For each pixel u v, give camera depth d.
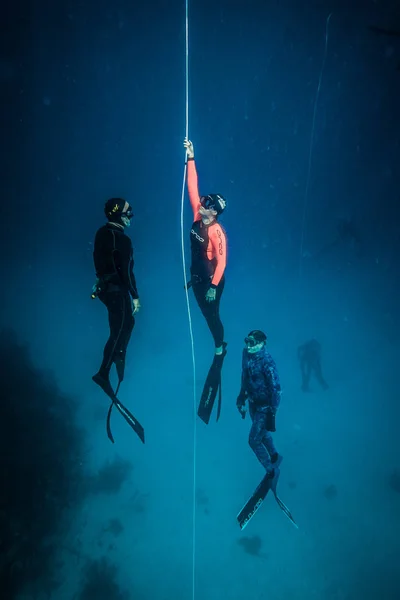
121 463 11.09
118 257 3.25
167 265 22.77
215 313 3.76
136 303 3.38
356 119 25.92
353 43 24.84
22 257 23.66
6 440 10.31
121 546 9.24
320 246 23.09
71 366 14.84
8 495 9.51
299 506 9.77
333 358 15.03
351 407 12.70
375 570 8.41
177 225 27.11
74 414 12.42
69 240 25.94
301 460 10.91
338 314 17.58
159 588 8.43
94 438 11.88
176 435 12.00
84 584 8.52
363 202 24.30
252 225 25.97
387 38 23.70
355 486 10.18
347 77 25.80
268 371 4.55
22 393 11.71
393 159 24.44
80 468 10.82
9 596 8.25
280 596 8.12
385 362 14.69
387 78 24.67
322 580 8.37
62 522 9.60
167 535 9.45
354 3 23.73
